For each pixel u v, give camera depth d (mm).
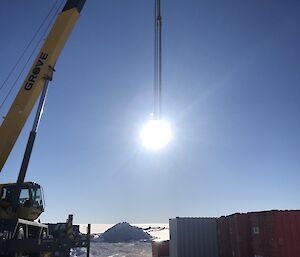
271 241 15711
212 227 24609
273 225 15656
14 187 16500
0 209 15367
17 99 16484
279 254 15117
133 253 49656
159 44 15680
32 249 13641
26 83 16734
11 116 16219
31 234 16984
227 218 21688
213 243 24281
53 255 15742
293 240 15102
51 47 17250
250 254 18406
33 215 17234
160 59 15445
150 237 89250
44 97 16734
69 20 17656
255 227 17000
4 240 13273
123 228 88750
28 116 16750
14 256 13445
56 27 17625
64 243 14195
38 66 16984
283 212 15594
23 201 16828
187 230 24438
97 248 57844
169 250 26328
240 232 19000
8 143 15961
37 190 18062
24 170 15750
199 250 24094
